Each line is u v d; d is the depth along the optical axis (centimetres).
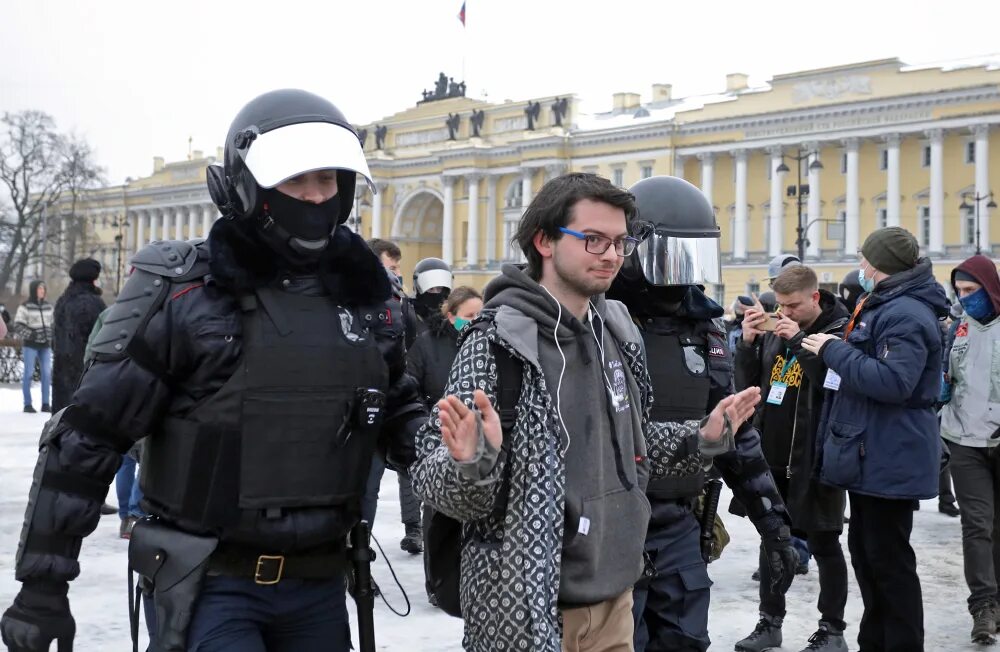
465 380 275
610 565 290
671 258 397
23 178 6228
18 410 1830
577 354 291
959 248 4712
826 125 4972
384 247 820
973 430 599
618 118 6241
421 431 284
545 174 5997
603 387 294
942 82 4638
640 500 297
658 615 378
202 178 7969
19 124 6194
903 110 4741
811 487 557
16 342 2484
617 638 299
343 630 289
